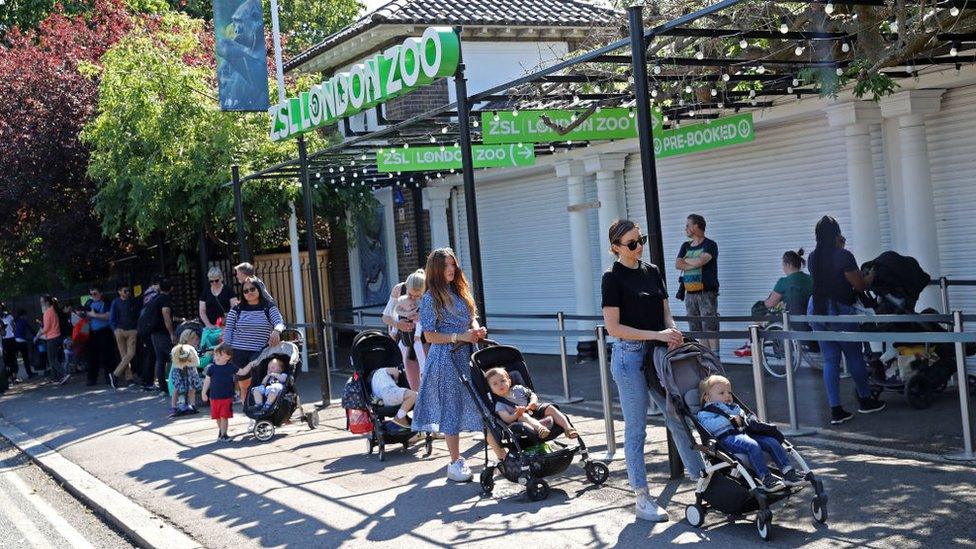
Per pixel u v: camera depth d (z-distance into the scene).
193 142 19.30
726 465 6.62
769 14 9.58
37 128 22.61
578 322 17.45
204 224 19.89
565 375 12.88
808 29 9.71
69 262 25.02
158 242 22.06
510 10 21.12
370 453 10.68
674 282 16.08
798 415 9.65
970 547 5.98
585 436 10.50
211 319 15.90
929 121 12.21
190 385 14.92
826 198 13.49
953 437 8.80
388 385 10.29
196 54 22.22
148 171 19.20
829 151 13.38
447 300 8.70
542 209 18.77
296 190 19.05
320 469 10.22
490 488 8.47
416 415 8.93
